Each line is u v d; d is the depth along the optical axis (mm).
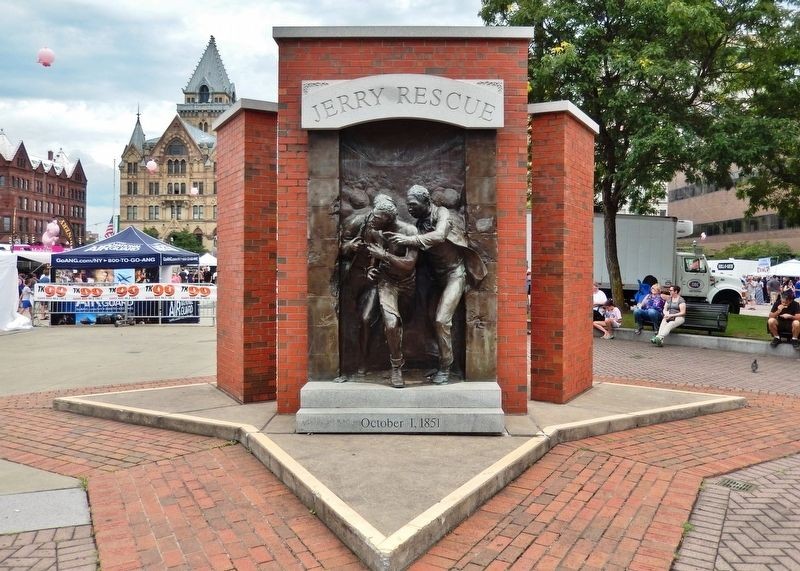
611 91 16953
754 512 4480
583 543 3902
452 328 6348
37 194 101562
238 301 7391
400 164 6410
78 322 19828
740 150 15453
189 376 10203
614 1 16828
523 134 6430
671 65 15727
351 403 5879
